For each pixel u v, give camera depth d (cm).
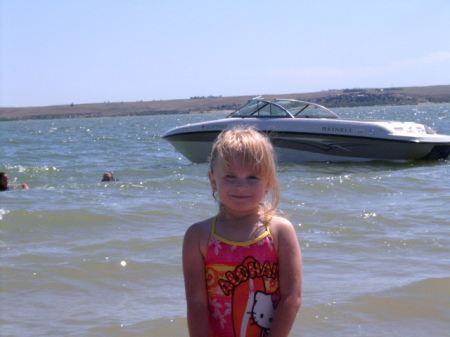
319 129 1466
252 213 274
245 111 1548
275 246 269
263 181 270
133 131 5200
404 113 8756
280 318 264
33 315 477
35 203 934
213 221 275
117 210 852
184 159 2061
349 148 1468
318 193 1000
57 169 1644
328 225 750
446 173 1230
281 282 269
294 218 793
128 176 1427
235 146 267
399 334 433
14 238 713
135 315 473
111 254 635
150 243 677
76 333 439
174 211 856
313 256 619
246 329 267
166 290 529
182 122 9250
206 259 270
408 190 1038
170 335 437
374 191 1030
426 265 581
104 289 534
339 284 530
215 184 278
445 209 847
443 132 2988
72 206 894
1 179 1236
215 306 270
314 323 450
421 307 477
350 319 457
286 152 1502
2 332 443
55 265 596
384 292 505
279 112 1511
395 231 723
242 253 266
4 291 529
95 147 2861
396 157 1456
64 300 509
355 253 629
